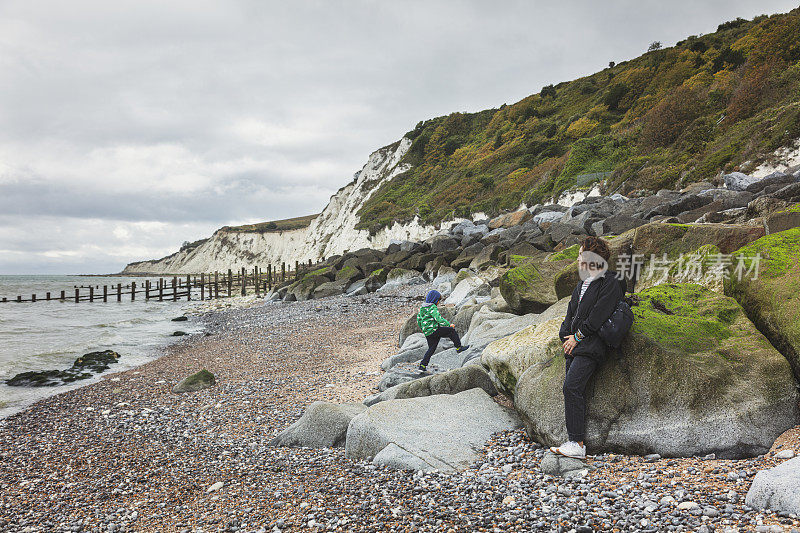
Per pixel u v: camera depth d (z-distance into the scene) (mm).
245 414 8414
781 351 4590
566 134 51906
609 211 25234
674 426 4309
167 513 4863
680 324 4738
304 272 40375
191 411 8875
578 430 4434
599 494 3842
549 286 9195
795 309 4531
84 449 7172
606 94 54625
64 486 5832
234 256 116062
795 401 4273
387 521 3996
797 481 3197
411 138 83188
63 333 20938
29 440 7707
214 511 4777
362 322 17953
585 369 4465
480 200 51094
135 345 17781
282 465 5789
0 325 23672
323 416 6512
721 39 50312
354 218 71688
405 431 5504
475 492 4258
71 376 12438
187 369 12852
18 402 10156
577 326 4469
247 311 28016
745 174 24359
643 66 55906
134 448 7090
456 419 5801
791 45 35188
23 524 4867
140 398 10117
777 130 25469
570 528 3434
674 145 34094
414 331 12328
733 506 3355
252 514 4547
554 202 39281
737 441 4094
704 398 4301
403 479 4758
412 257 30828
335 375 10703
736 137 28641
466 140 73500
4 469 6496
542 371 5105
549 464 4402
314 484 5047
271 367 12242
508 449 5027
